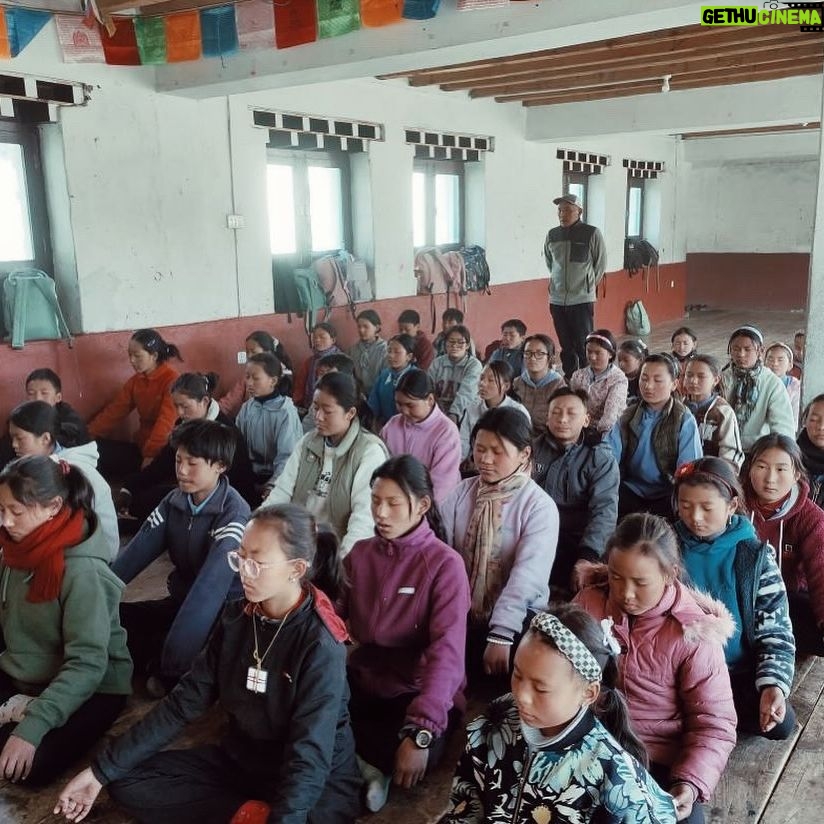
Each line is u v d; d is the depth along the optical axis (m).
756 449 2.50
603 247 6.87
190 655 2.33
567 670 1.24
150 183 5.20
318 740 1.64
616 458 3.23
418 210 7.70
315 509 2.84
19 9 4.19
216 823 1.73
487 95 7.54
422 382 3.16
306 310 6.25
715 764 1.71
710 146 12.02
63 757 2.04
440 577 2.06
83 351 4.92
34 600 2.07
